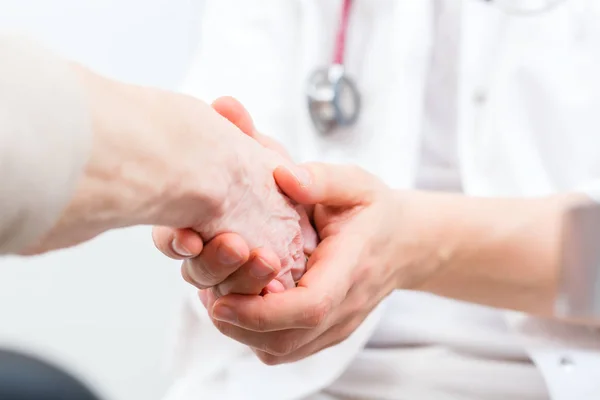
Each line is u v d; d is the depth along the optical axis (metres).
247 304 0.64
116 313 1.04
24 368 0.39
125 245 1.04
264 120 0.86
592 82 0.82
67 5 1.02
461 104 0.85
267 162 0.66
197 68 0.90
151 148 0.56
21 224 0.49
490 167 0.84
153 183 0.56
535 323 0.80
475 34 0.85
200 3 1.03
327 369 0.79
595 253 0.68
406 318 0.82
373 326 0.79
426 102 0.87
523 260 0.75
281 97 0.87
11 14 1.01
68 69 0.53
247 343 0.67
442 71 0.87
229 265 0.62
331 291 0.66
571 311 0.71
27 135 0.47
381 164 0.84
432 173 0.88
